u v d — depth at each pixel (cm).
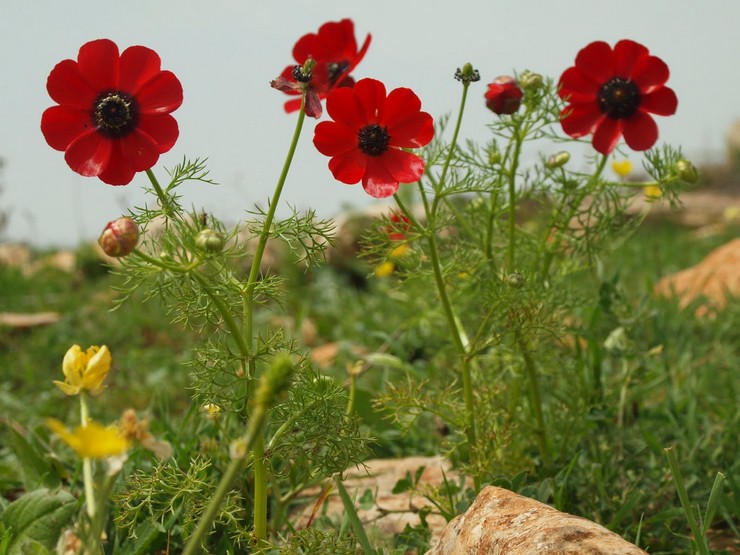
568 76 53
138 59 43
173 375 100
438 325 81
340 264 157
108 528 51
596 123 53
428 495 54
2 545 46
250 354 44
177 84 43
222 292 43
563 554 38
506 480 50
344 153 46
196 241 41
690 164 54
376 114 46
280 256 143
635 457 59
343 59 50
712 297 100
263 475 44
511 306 52
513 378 57
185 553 32
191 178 43
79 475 56
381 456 66
